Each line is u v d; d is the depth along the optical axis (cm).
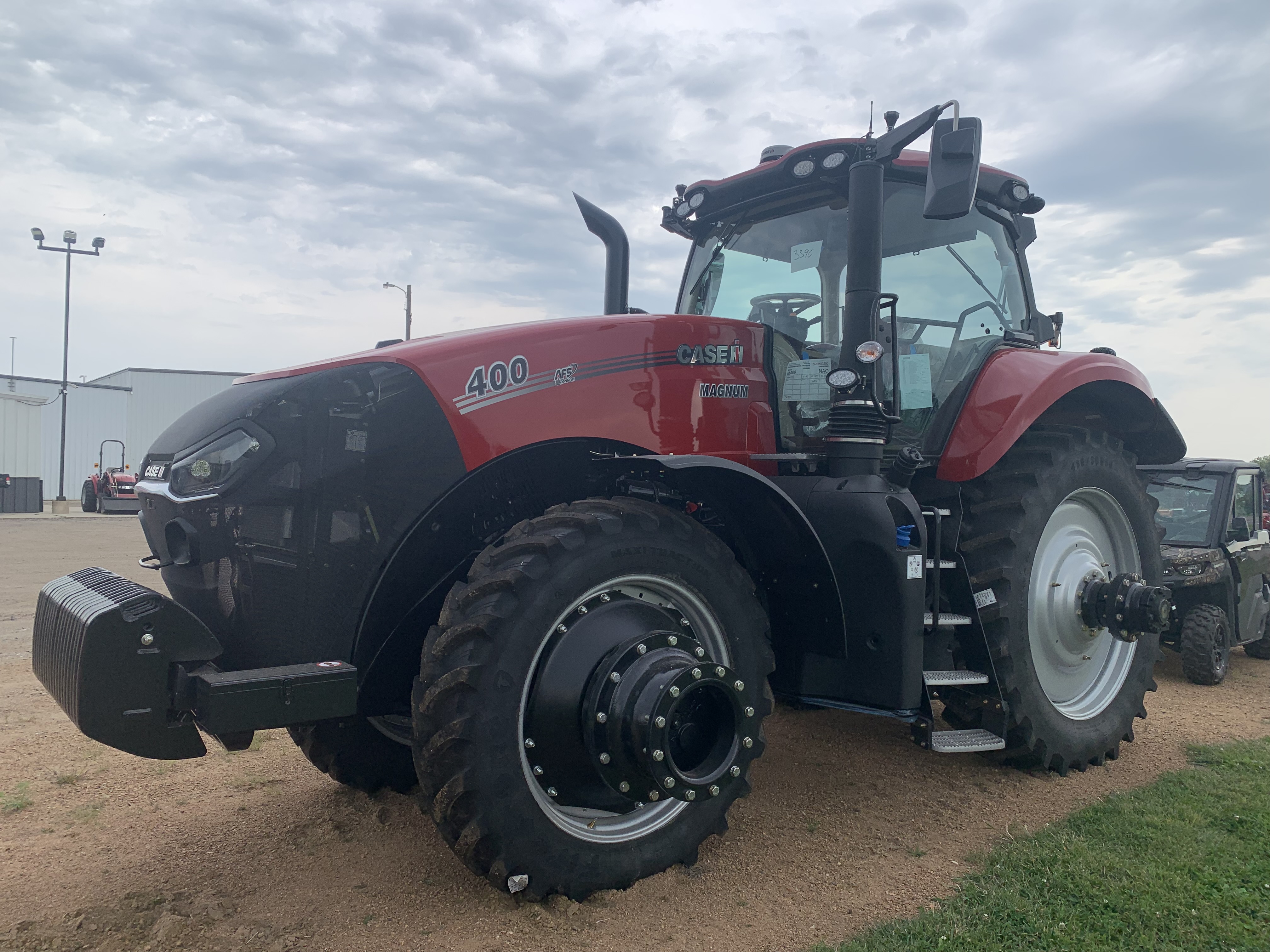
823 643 295
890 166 354
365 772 312
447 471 249
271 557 245
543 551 236
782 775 354
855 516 284
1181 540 598
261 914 231
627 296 395
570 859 236
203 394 3528
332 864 262
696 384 299
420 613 264
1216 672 546
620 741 230
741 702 251
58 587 230
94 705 196
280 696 211
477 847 224
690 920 232
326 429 245
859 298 298
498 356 261
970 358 372
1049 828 292
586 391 274
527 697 234
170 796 319
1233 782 341
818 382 318
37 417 2431
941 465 342
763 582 304
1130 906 235
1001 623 328
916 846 282
